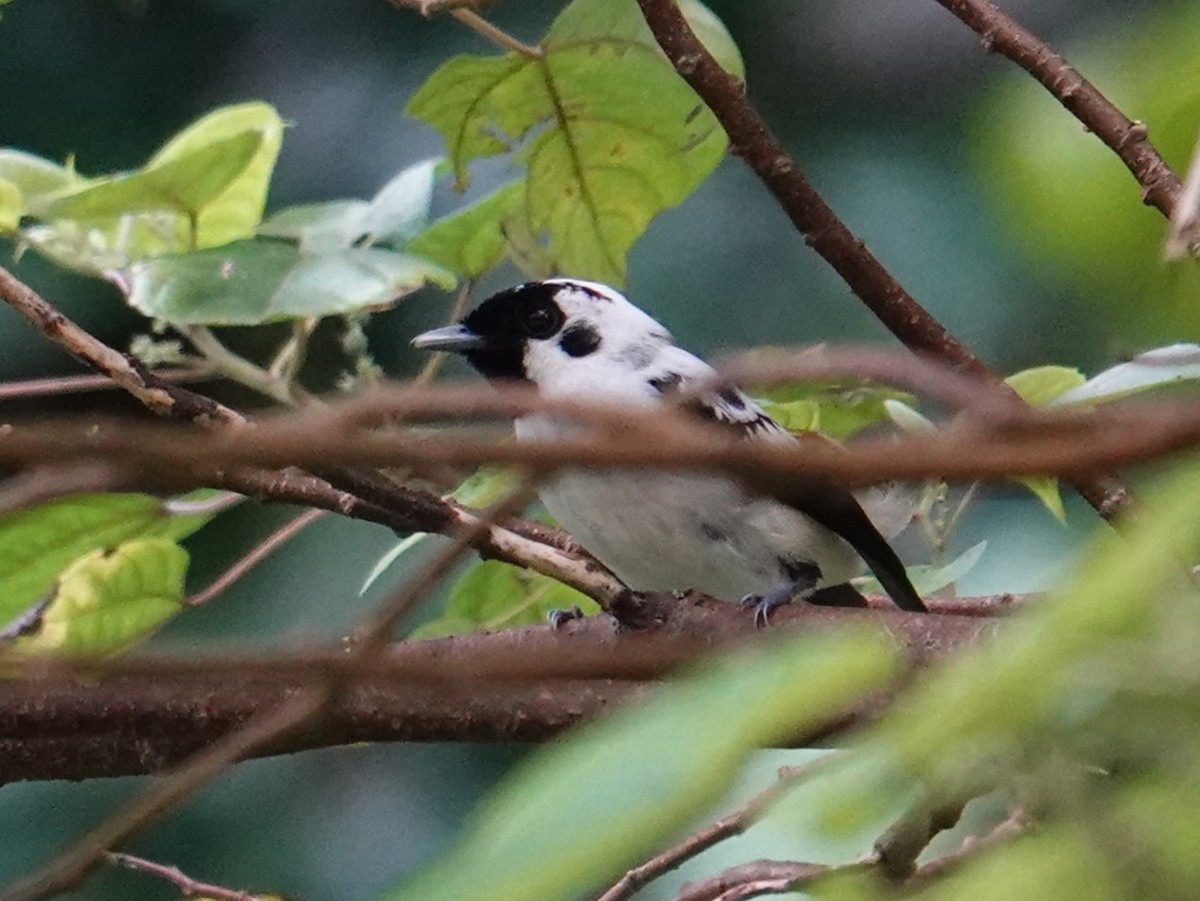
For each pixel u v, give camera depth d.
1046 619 1.87
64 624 7.05
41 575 6.95
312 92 13.29
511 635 6.33
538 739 5.58
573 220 8.28
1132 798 2.04
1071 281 2.50
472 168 12.28
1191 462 1.81
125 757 5.74
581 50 7.58
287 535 7.22
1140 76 2.27
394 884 1.70
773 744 1.89
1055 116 2.39
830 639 1.88
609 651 2.13
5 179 7.23
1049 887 2.00
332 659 2.15
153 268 6.43
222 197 7.59
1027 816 2.54
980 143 2.44
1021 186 2.41
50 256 7.00
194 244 7.25
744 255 12.33
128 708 5.55
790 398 7.46
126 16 13.21
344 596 11.88
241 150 6.74
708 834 5.84
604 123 7.92
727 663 1.88
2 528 6.59
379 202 7.42
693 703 1.77
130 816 2.46
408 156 13.09
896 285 6.48
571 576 6.27
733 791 1.76
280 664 2.15
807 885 4.11
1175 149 2.31
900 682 2.06
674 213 12.47
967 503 7.89
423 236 7.90
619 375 9.27
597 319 9.50
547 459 2.05
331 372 11.46
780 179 6.39
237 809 12.56
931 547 7.88
